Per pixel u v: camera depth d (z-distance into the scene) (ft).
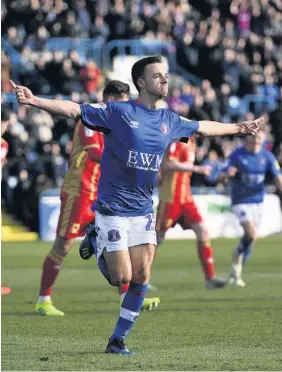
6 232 216.95
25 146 217.77
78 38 247.50
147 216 61.67
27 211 217.97
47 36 244.22
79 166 89.30
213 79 261.24
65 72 228.22
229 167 125.59
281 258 167.12
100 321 84.02
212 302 100.17
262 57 266.36
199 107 232.94
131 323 62.75
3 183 217.97
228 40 261.65
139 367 55.57
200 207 222.89
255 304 97.81
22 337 72.74
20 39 237.66
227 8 273.13
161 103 63.98
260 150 125.80
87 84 229.25
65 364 56.95
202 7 276.00
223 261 161.89
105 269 61.98
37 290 116.37
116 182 60.59
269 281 126.82
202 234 115.65
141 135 60.23
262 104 258.78
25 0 240.73
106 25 256.32
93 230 63.72
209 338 71.87
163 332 75.66
